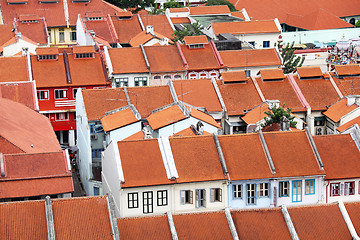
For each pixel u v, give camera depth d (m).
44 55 137.75
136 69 138.75
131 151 91.94
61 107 134.12
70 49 144.62
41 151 95.50
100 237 74.81
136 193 88.75
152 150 92.31
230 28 167.75
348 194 94.38
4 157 87.38
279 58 147.62
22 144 94.50
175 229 77.12
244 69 145.25
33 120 109.94
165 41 155.00
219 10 190.12
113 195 92.88
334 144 96.50
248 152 93.75
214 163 91.88
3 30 166.62
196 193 90.56
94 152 111.31
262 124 113.38
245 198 91.75
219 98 125.50
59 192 85.06
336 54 177.38
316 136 97.00
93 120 112.12
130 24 173.88
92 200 77.31
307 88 130.00
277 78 130.38
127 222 77.31
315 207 82.00
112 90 120.06
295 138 95.88
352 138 97.38
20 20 169.12
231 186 91.19
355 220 82.06
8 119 102.56
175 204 90.12
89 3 188.75
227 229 78.50
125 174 89.25
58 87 133.25
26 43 153.62
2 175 85.06
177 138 94.00
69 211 76.19
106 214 76.62
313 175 92.06
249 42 168.00
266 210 80.94
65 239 74.06
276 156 93.62
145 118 113.00
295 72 134.38
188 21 183.75
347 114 119.81
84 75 136.50
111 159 93.31
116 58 140.38
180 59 143.62
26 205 75.94
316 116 126.69
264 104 123.38
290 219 79.88
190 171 90.75
